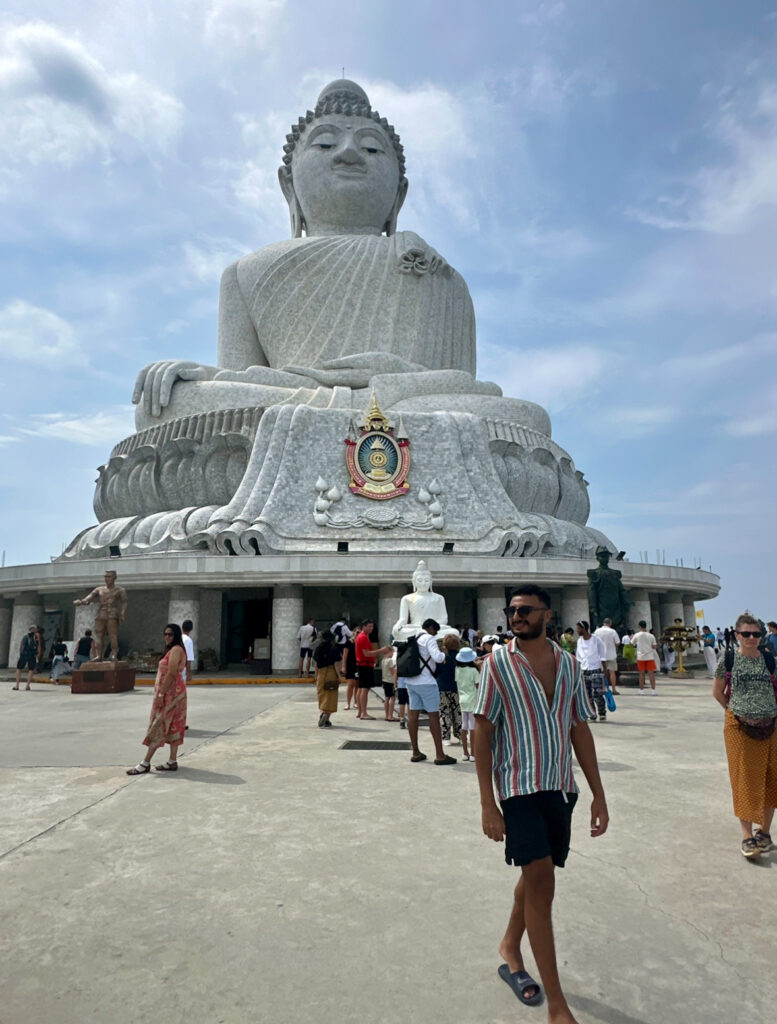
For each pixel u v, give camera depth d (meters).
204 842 5.56
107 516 30.00
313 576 21.27
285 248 33.94
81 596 25.78
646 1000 3.35
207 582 21.94
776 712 5.37
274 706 14.52
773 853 5.38
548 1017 3.15
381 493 25.45
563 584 23.47
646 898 4.53
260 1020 3.20
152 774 7.94
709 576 29.14
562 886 4.72
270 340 33.34
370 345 32.25
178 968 3.65
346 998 3.37
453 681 10.15
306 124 37.91
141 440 29.22
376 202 36.88
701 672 24.41
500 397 30.05
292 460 25.61
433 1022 3.18
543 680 3.70
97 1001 3.36
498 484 26.66
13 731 11.16
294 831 5.83
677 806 6.62
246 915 4.25
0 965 3.69
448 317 33.91
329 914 4.27
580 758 3.76
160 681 8.20
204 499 26.94
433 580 21.81
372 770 8.20
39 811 6.44
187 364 30.44
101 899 4.49
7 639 27.20
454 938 3.97
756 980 3.54
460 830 5.86
